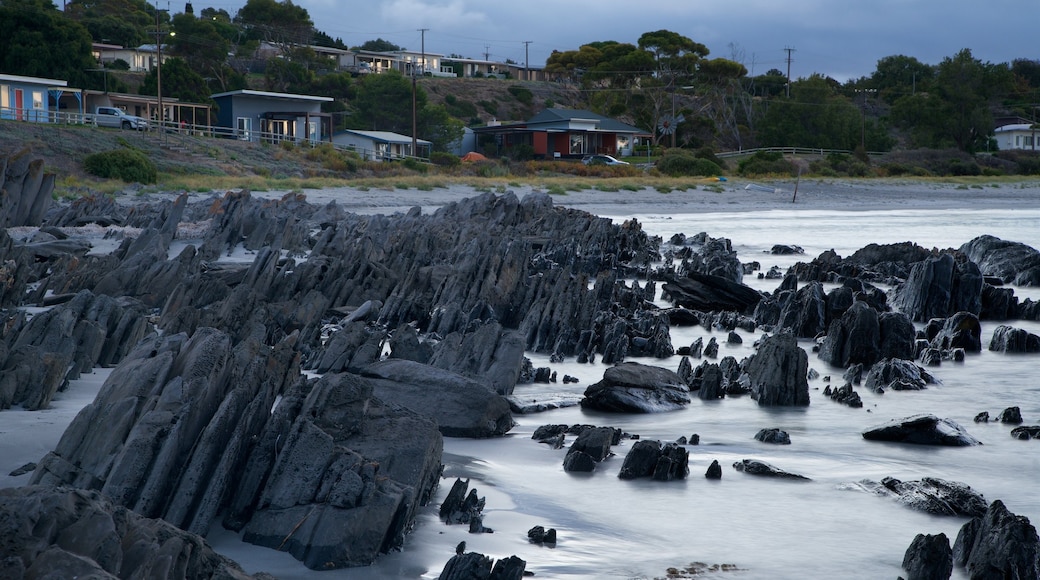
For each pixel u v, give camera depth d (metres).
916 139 143.38
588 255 34.47
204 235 31.45
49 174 36.00
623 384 14.70
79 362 13.45
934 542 8.05
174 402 8.58
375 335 15.32
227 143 81.38
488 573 7.29
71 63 93.38
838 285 30.41
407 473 8.69
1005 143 154.25
